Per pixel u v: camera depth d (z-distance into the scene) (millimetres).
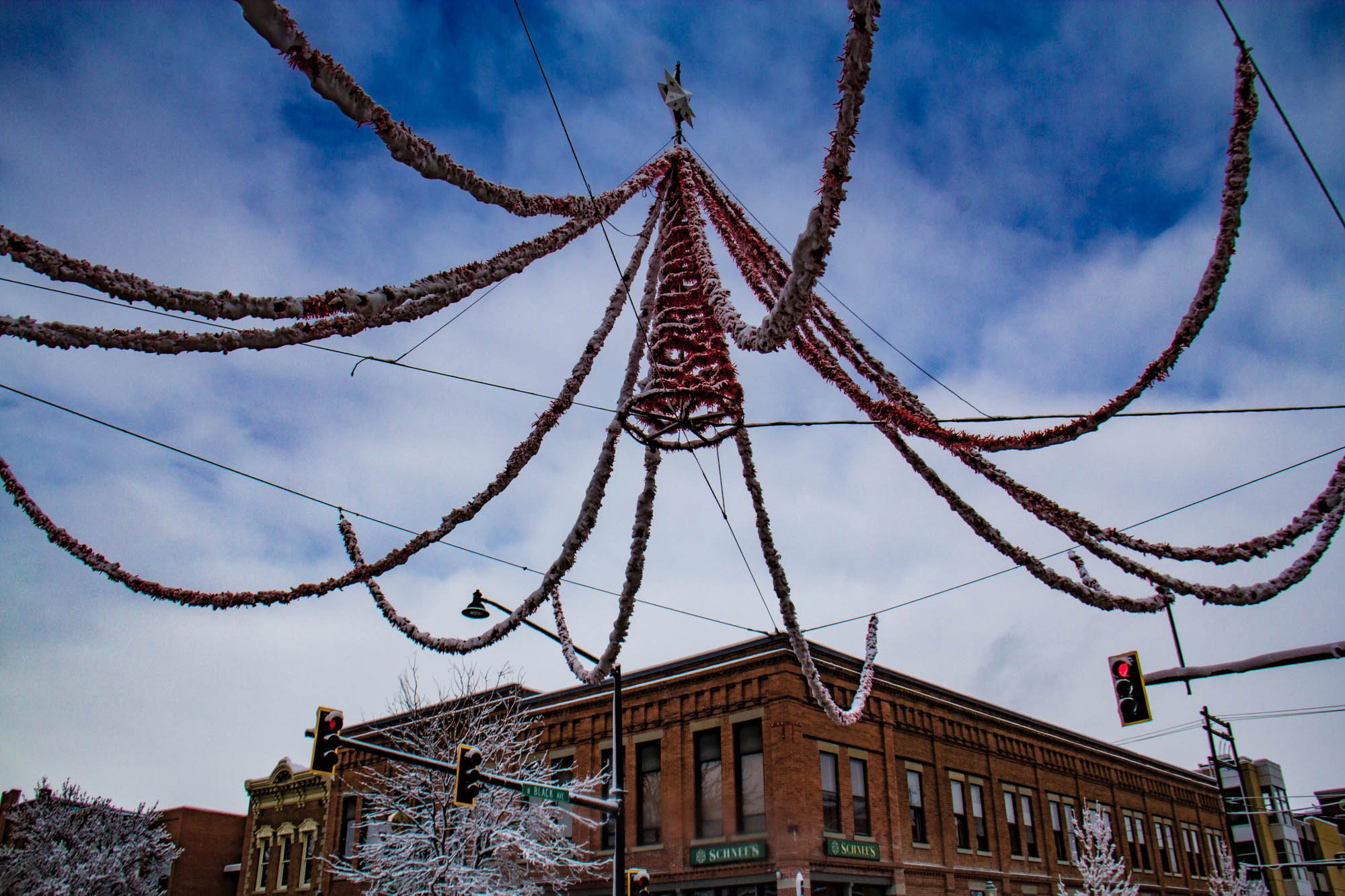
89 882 37656
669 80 10211
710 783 24453
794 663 24031
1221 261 6090
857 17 4664
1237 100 5727
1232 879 39438
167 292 4730
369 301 5484
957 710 29312
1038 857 30328
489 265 6141
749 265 9461
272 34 4176
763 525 11312
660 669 26406
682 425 10438
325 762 14250
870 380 9031
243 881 36062
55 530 7453
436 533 9078
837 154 5031
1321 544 8141
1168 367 6723
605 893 25188
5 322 4773
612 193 7754
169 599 8078
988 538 9414
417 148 4961
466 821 24422
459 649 10922
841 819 23594
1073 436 7363
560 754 28125
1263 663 12266
